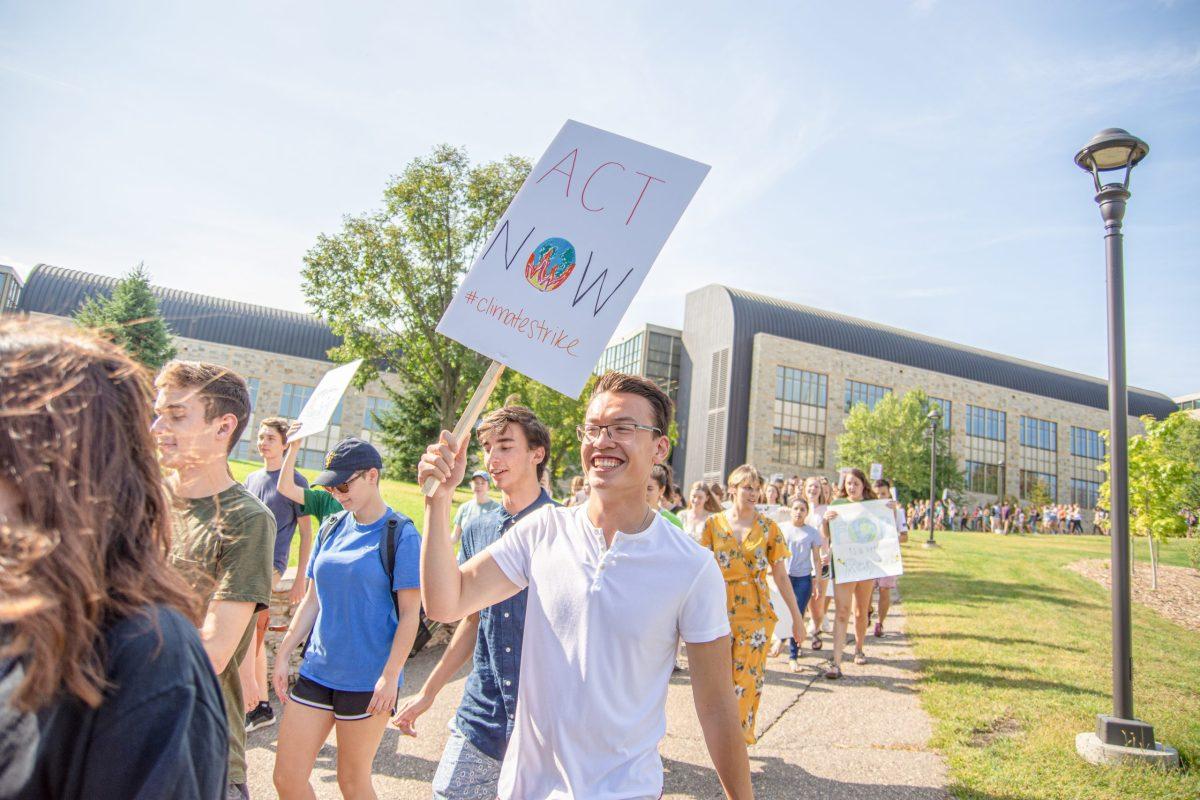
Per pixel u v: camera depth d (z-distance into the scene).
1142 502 13.52
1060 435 65.25
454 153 29.19
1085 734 5.17
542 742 1.97
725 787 1.94
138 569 0.99
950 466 51.22
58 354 0.99
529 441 3.35
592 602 1.96
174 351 31.70
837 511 7.64
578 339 2.28
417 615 3.14
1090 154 5.73
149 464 1.07
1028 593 12.34
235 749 2.42
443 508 2.01
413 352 30.09
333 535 3.37
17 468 0.89
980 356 66.19
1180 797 4.34
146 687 0.92
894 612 10.86
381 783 4.37
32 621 0.84
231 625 2.19
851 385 56.53
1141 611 11.12
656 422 2.14
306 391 53.25
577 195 2.38
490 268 2.33
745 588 4.84
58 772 0.88
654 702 1.96
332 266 29.30
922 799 4.39
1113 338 5.54
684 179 2.35
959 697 6.32
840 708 6.21
